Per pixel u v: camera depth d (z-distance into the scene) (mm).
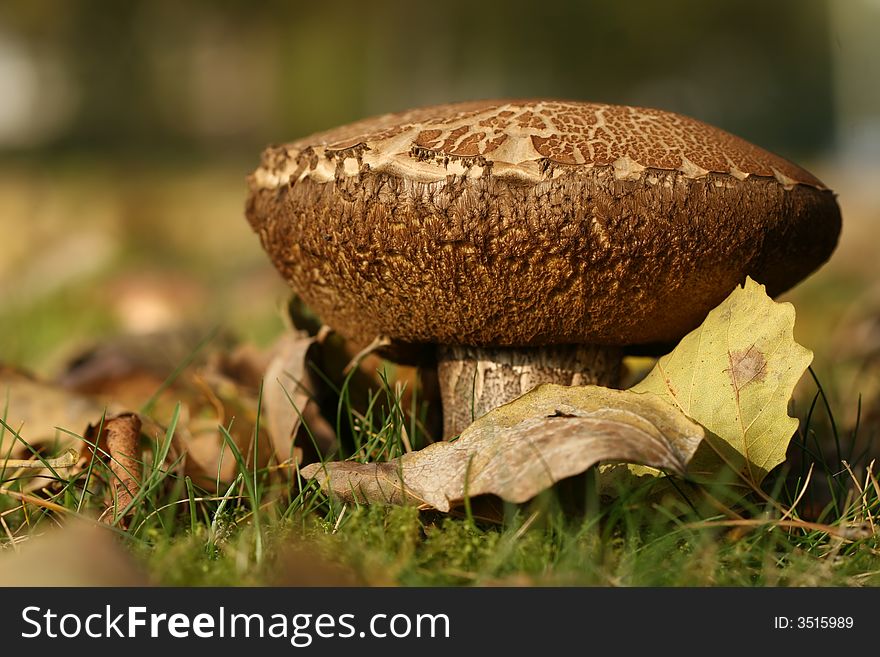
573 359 441
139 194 2035
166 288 996
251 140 4516
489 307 423
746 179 418
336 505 414
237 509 425
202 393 495
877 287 707
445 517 408
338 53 4203
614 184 410
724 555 396
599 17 4141
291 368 466
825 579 388
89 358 596
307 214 427
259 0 4082
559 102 429
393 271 422
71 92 4242
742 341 420
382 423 462
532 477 386
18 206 1699
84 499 426
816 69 4859
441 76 4273
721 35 4594
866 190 2254
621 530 405
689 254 416
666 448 389
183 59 4285
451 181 411
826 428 511
